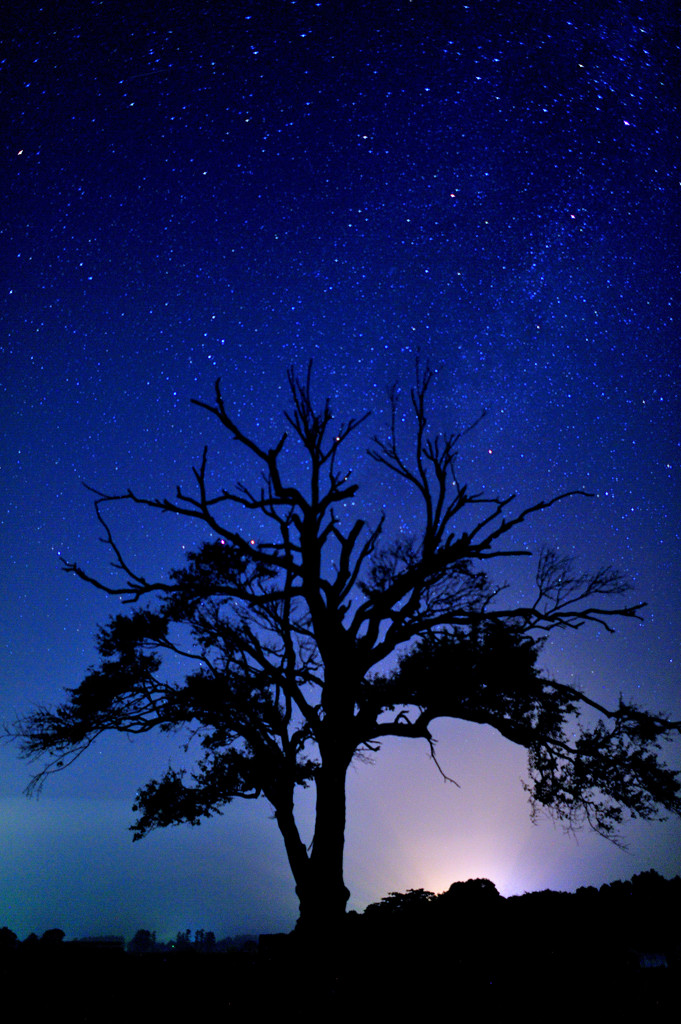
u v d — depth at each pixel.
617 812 18.34
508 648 18.11
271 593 18.98
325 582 18.81
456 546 18.33
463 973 12.84
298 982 13.30
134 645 19.61
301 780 19.38
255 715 19.03
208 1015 12.03
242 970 14.45
